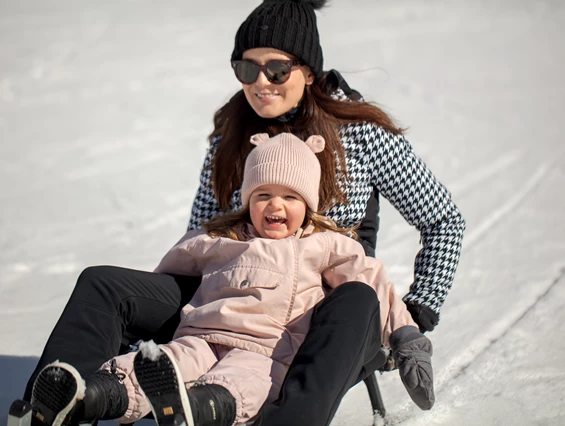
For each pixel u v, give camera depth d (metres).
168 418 1.70
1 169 6.77
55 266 4.50
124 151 7.40
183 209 5.75
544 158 6.93
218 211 2.65
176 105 9.41
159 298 2.22
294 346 2.09
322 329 1.96
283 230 2.30
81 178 6.53
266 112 2.46
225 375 1.87
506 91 10.06
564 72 11.28
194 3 19.22
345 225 2.46
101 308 2.07
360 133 2.46
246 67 2.43
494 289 3.83
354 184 2.44
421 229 2.51
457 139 7.74
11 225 5.32
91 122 8.59
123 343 2.17
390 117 2.53
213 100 9.67
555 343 3.04
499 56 12.61
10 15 16.77
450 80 10.80
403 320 2.19
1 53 12.52
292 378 1.86
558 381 2.67
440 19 16.38
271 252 2.19
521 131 8.03
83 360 1.95
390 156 2.45
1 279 4.26
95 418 1.79
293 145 2.33
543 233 4.86
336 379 1.86
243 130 2.58
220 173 2.58
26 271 4.41
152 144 7.66
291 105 2.47
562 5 17.88
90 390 1.74
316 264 2.22
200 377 1.90
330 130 2.45
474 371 2.82
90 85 10.55
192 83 10.65
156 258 4.64
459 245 2.45
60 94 10.00
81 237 5.08
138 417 1.88
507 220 5.24
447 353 3.02
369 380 2.42
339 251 2.23
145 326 2.20
